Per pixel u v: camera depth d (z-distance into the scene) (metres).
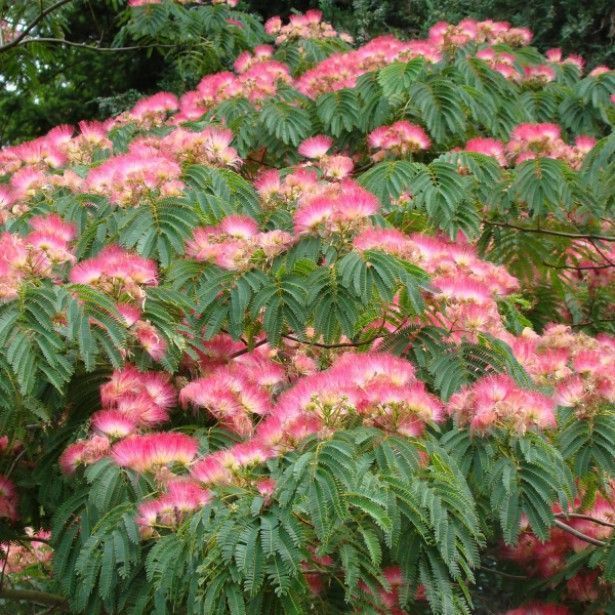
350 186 4.38
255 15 11.48
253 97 6.23
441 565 2.88
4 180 5.20
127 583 3.12
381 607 3.24
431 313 3.80
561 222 6.05
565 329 4.50
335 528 2.68
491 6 9.92
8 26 10.08
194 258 3.94
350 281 3.52
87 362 3.26
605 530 4.16
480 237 5.93
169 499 3.00
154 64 12.04
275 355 4.14
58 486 3.68
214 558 2.64
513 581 4.71
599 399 3.60
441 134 5.86
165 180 4.08
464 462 3.24
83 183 4.48
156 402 3.63
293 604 2.69
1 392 3.14
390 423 3.06
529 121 6.56
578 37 9.49
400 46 6.58
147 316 3.65
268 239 3.75
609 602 4.22
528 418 3.25
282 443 2.96
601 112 6.68
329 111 6.06
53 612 4.80
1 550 4.71
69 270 3.73
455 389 3.60
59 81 12.95
